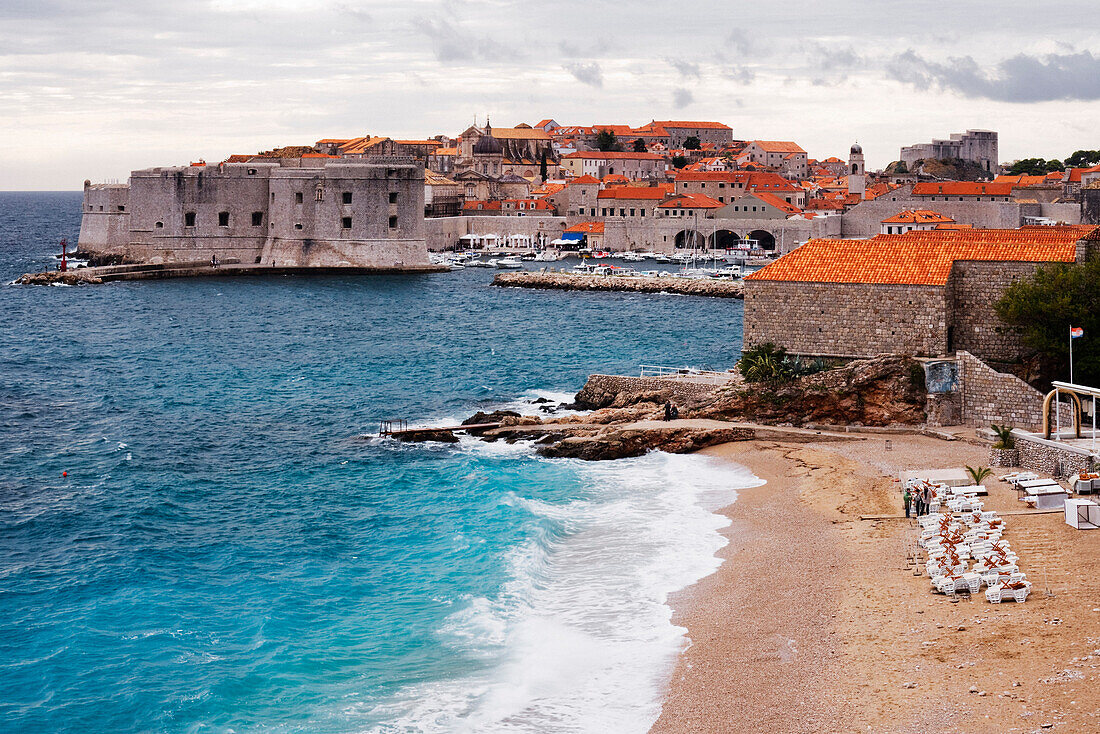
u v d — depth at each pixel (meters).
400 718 40.62
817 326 80.31
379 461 79.31
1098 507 53.50
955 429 75.00
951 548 50.56
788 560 53.91
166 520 66.44
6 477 76.50
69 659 46.16
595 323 167.12
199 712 41.44
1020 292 74.69
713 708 40.06
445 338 150.62
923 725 36.50
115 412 100.25
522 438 83.38
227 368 125.81
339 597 52.72
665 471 72.56
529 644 46.47
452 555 57.38
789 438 76.62
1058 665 39.44
